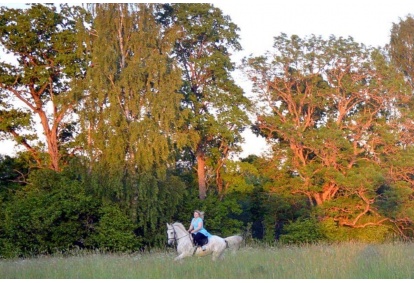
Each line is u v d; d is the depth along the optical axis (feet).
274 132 137.59
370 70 131.95
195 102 131.13
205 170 139.85
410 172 129.59
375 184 125.59
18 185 123.65
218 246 66.03
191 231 66.33
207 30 132.67
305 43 133.28
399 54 152.97
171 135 109.81
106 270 56.29
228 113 130.00
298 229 124.47
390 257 58.70
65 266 59.88
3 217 104.01
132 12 112.16
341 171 132.05
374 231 126.11
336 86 134.62
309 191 131.44
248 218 141.79
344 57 132.16
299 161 134.10
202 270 55.88
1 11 122.72
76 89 107.34
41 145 128.67
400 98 131.23
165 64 108.78
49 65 124.88
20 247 102.63
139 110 108.06
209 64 132.67
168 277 53.06
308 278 50.49
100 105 107.24
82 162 107.04
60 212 103.55
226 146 136.56
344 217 130.21
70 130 132.87
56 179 114.62
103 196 107.86
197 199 123.54
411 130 131.23
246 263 59.67
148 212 107.34
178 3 134.10
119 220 105.40
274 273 53.11
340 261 56.75
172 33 114.11
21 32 120.57
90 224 107.86
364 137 131.75
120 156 105.50
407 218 127.13
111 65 107.76
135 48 110.52
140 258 67.72
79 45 112.37
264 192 135.13
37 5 123.54
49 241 104.37
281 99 137.90
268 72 133.90
